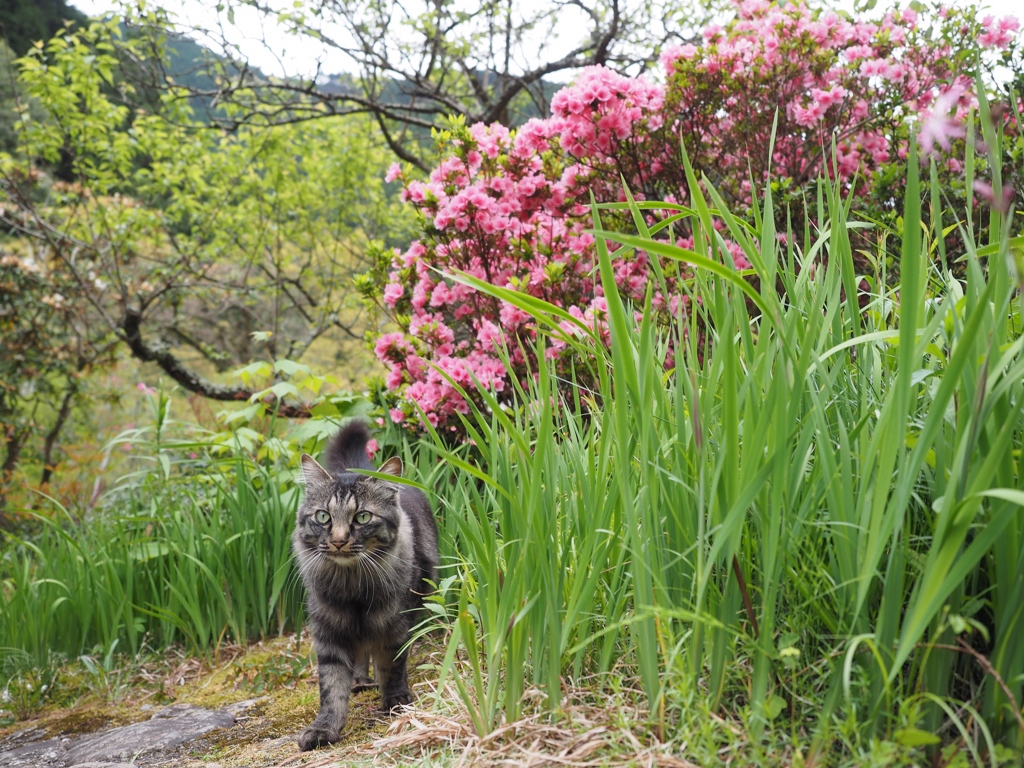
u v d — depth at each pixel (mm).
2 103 11898
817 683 1658
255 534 4078
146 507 5434
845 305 2311
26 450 10594
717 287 1843
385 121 10945
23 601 4105
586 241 4312
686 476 1895
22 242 10469
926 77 4383
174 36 8328
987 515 1539
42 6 17406
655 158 4543
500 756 1878
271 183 11297
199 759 2631
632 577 1894
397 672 2832
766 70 4363
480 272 4578
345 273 12250
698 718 1664
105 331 10547
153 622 4250
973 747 1435
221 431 6059
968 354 1451
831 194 2010
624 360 1751
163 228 10695
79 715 3396
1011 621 1464
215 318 13227
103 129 9609
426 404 4055
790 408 1608
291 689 3344
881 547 1479
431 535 3451
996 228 1732
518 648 1988
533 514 1953
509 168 4555
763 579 1680
